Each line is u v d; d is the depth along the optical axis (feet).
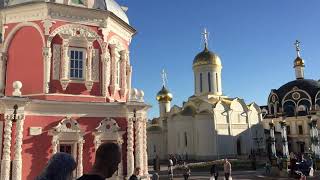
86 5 82.89
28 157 71.26
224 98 202.39
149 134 221.25
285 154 131.34
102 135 78.18
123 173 79.51
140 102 81.56
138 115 81.82
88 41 81.41
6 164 67.56
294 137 235.61
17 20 80.79
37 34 79.10
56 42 79.36
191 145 190.80
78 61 81.00
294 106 239.50
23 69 78.74
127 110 81.20
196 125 189.37
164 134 216.74
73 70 80.18
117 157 15.85
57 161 14.90
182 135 193.67
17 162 68.49
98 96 81.41
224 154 185.98
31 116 72.90
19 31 80.79
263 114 244.63
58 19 79.61
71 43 80.33
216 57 206.18
